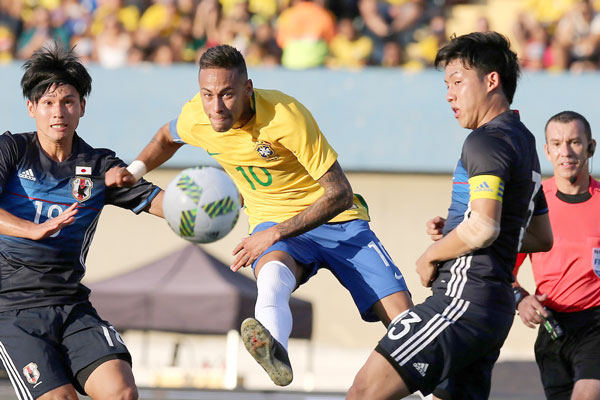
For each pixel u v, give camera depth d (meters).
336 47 48.72
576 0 48.78
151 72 47.81
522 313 19.09
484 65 15.03
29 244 16.58
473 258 14.67
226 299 38.34
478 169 14.24
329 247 18.41
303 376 44.66
